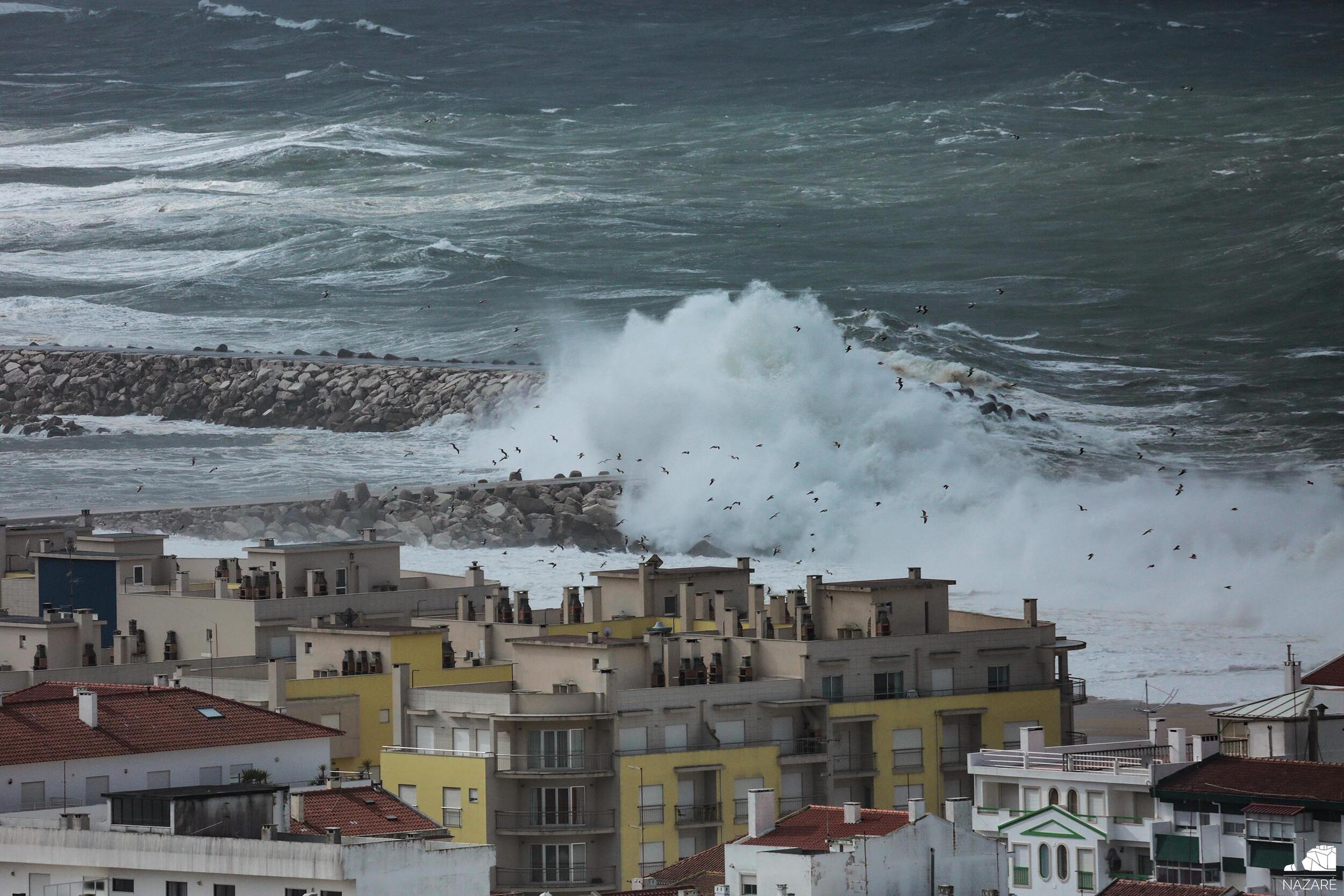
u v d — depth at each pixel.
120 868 177.00
